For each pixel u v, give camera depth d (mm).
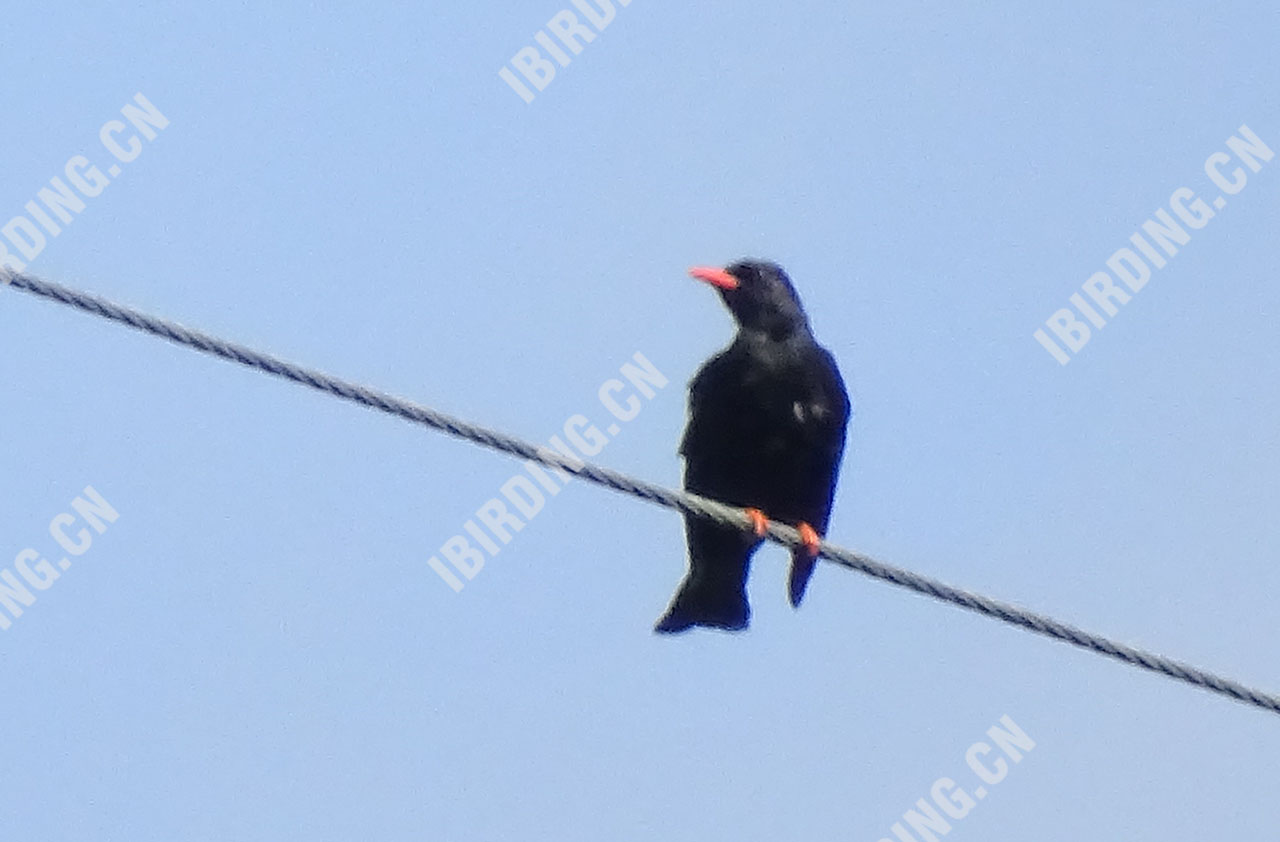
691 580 14117
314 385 10523
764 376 14172
